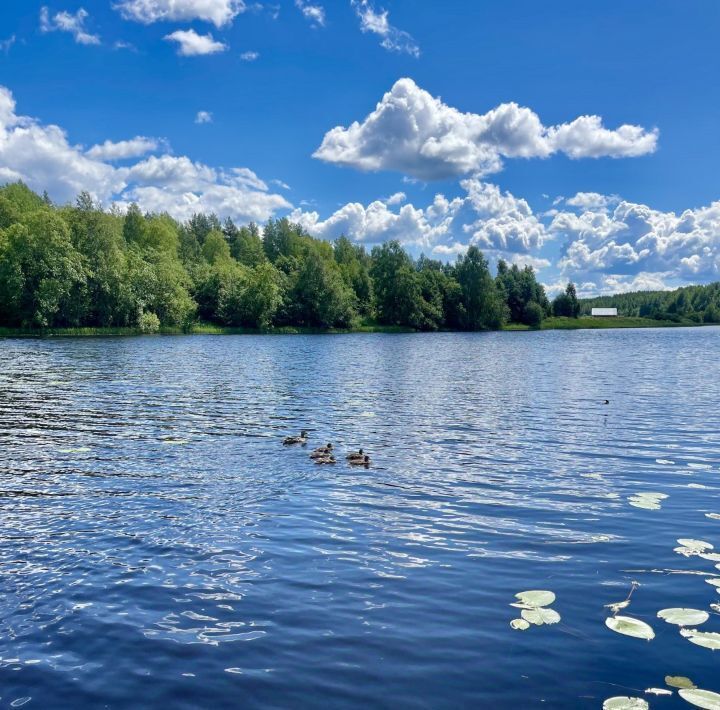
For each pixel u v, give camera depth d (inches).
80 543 325.1
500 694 191.6
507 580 278.7
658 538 335.0
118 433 635.5
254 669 207.0
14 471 476.1
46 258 3292.3
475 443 598.5
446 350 2384.4
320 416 753.0
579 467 502.0
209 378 1219.2
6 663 212.1
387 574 285.6
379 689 195.0
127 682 200.1
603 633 229.0
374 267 5157.5
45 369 1385.3
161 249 4635.8
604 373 1374.3
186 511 378.9
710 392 1012.5
